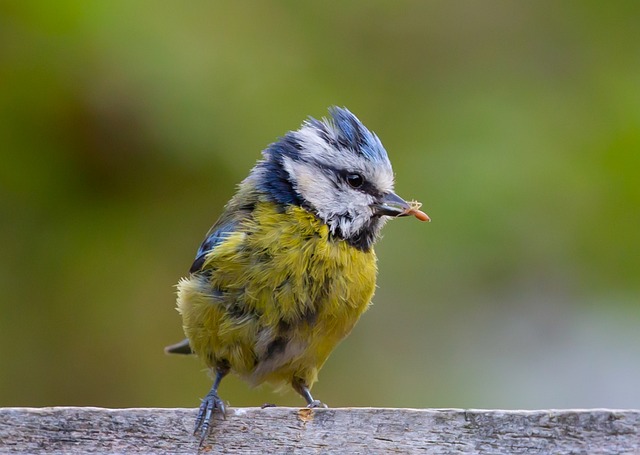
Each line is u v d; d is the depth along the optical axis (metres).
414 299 12.74
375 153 8.84
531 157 12.98
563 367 12.91
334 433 6.54
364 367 12.83
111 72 12.59
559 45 14.24
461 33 14.22
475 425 6.41
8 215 12.95
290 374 8.74
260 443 6.58
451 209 12.57
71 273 13.01
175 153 12.63
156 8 12.70
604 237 12.90
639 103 13.53
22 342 12.84
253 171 8.99
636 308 12.95
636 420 6.24
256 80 12.91
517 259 12.78
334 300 8.27
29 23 12.48
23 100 12.78
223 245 8.16
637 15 14.27
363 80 13.66
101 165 12.98
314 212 8.48
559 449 6.29
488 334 12.91
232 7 13.16
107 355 13.01
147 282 13.09
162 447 6.56
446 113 13.47
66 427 6.50
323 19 13.70
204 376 13.17
